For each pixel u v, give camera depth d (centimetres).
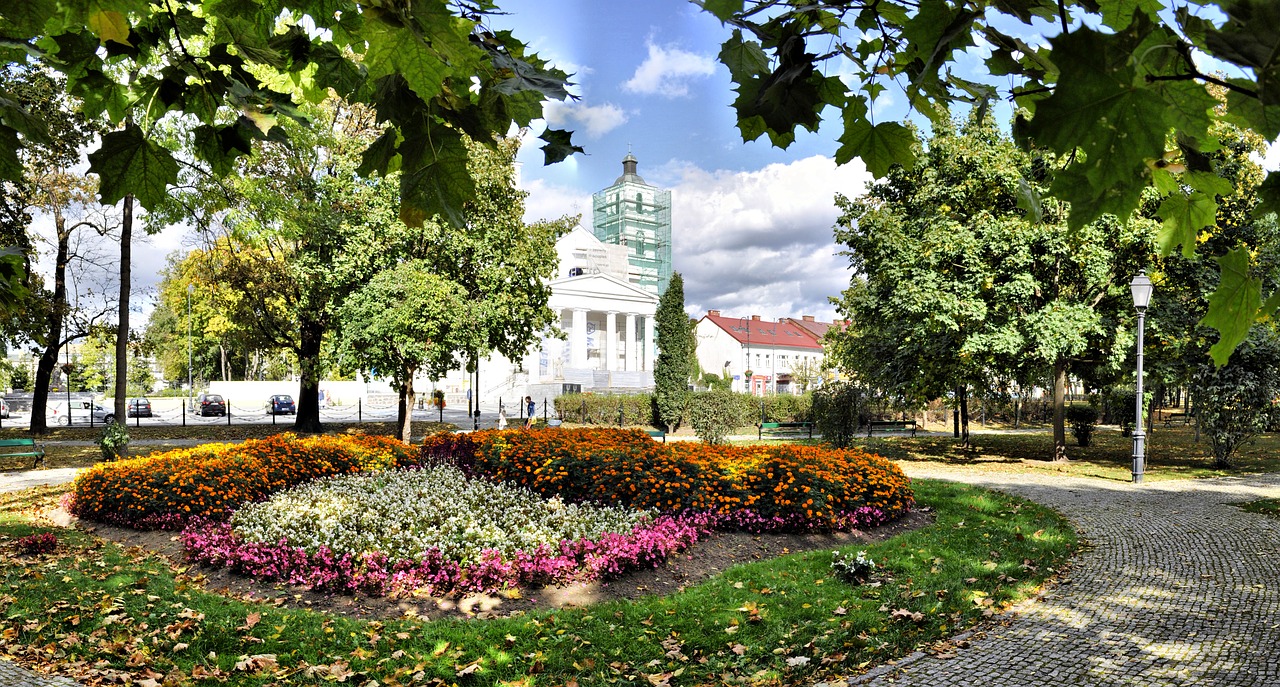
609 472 901
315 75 154
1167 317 1525
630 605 578
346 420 3006
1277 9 56
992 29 100
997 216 1586
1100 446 2197
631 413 3006
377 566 622
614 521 786
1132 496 1206
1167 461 1761
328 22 142
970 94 118
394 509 796
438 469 1101
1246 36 61
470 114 141
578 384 4231
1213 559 766
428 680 442
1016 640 520
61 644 485
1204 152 98
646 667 464
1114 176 73
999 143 1564
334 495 880
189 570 678
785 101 114
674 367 2919
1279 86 64
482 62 128
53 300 2011
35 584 608
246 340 2273
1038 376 1911
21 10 125
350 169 1753
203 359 5638
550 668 462
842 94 122
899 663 476
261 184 1437
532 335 2077
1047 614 579
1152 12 87
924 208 1658
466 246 1806
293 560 639
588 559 659
